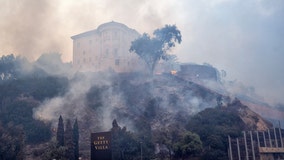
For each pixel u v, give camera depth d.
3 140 70.75
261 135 75.62
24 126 78.06
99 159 54.38
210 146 68.81
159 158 69.06
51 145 68.12
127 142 68.25
